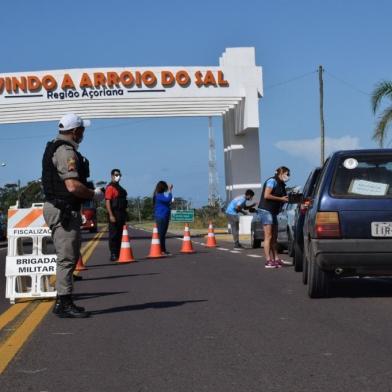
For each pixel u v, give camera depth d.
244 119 36.72
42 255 10.84
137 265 17.22
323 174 10.02
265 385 5.74
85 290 12.11
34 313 9.59
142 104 36.44
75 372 6.29
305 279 12.20
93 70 36.16
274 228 15.45
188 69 36.62
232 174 38.44
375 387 5.61
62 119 8.80
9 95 35.88
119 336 7.81
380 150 9.91
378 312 9.02
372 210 9.45
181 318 8.88
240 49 36.91
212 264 16.91
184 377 6.04
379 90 28.17
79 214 8.95
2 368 6.47
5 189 100.31
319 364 6.36
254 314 9.06
